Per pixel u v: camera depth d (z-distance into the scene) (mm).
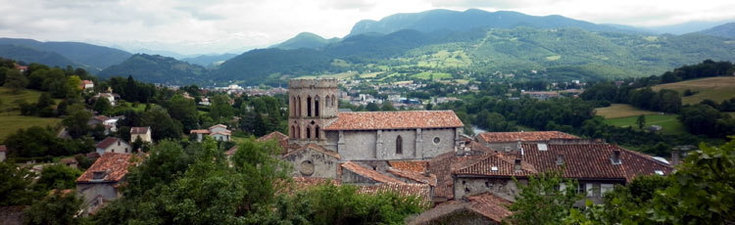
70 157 154250
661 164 71375
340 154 99750
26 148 152000
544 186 44938
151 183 66875
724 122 153875
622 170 68875
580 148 75188
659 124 180000
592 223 26984
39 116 198875
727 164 20719
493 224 45156
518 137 120188
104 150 158750
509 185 66000
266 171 56562
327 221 50500
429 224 46125
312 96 99438
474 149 99062
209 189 48156
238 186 49625
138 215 51469
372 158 101188
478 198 58594
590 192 67875
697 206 20438
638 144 167500
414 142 102750
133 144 167125
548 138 119812
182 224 46719
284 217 47875
